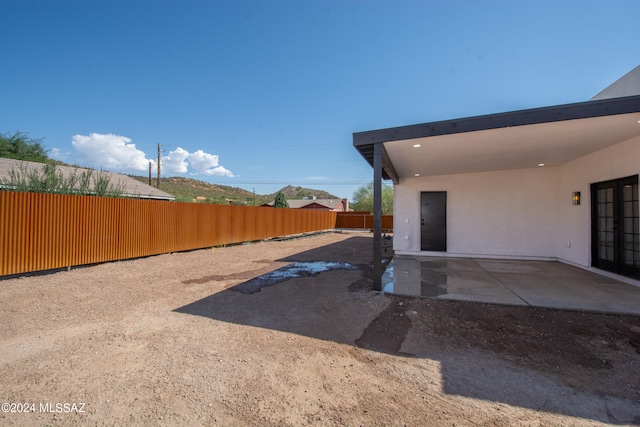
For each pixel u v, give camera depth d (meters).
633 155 5.02
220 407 2.12
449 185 8.98
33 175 8.12
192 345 3.15
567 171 7.28
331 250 11.53
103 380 2.46
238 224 13.50
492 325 3.63
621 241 5.65
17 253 6.22
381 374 2.59
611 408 2.09
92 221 7.70
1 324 3.71
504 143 5.21
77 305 4.49
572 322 3.68
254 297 4.98
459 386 2.39
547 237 7.98
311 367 2.71
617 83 6.69
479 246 8.66
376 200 5.10
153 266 7.87
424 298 4.71
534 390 2.32
